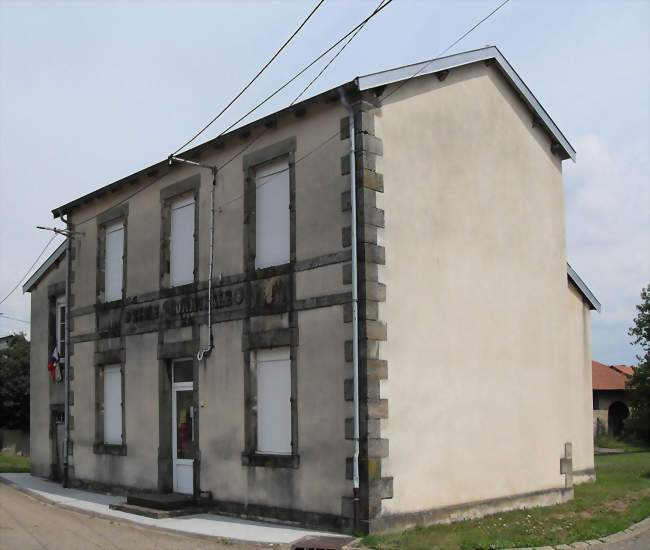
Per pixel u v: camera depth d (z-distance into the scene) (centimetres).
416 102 1240
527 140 1503
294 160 1231
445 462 1178
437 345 1200
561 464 1448
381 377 1088
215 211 1384
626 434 3709
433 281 1212
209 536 1062
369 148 1138
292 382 1176
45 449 2023
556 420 1455
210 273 1371
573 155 1611
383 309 1112
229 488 1273
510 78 1445
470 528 1109
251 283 1278
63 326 1998
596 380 4009
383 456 1069
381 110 1173
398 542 984
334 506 1084
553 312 1498
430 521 1128
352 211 1119
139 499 1348
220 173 1386
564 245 1566
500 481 1288
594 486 1653
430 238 1221
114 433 1638
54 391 1997
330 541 1004
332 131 1176
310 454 1132
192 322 1403
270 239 1280
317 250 1170
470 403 1249
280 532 1089
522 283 1420
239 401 1273
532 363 1411
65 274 1972
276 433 1216
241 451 1257
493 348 1320
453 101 1318
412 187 1202
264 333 1236
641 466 2103
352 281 1104
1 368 3456
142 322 1550
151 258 1548
